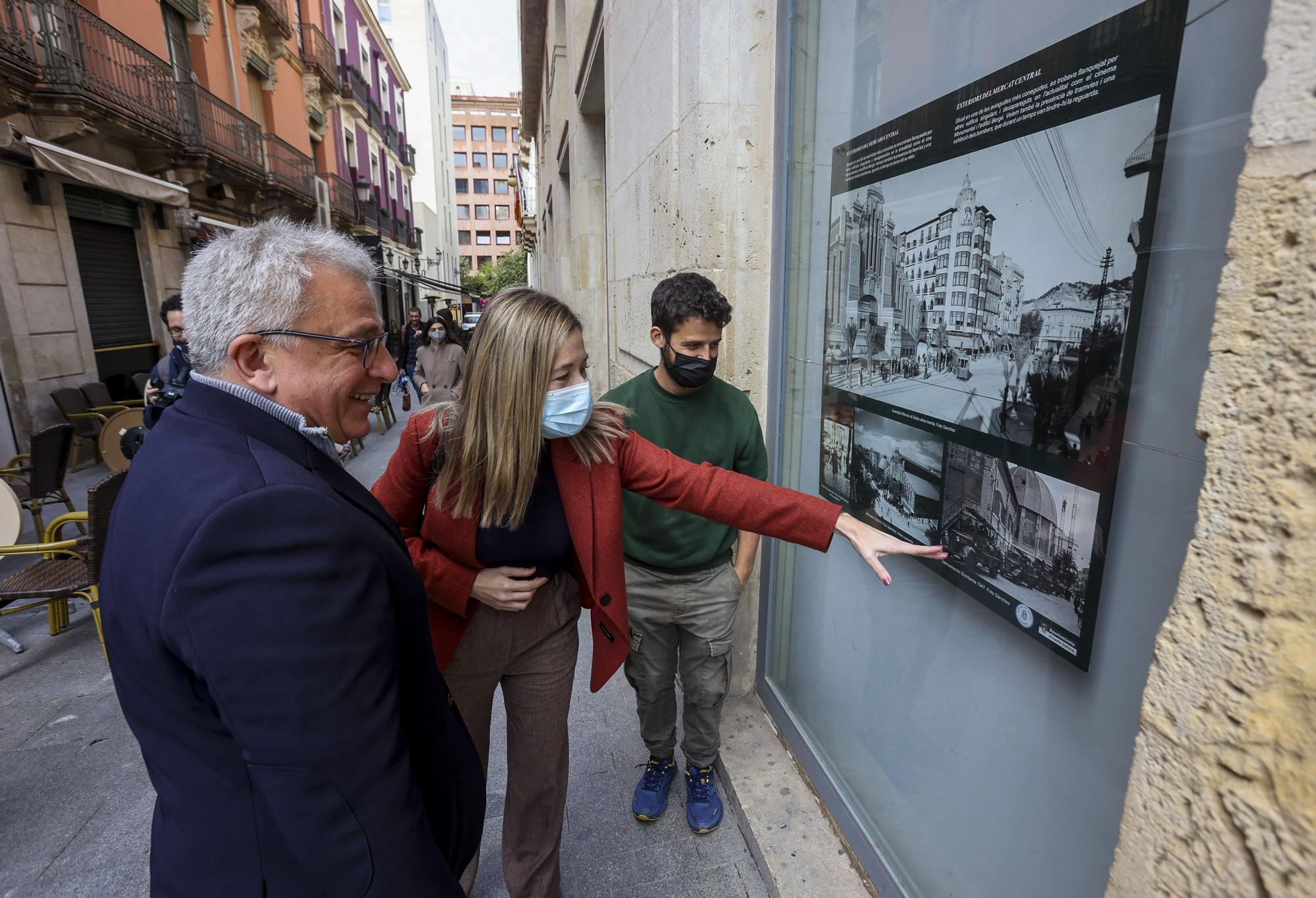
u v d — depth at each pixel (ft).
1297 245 1.85
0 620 12.08
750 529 4.73
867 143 5.39
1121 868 2.56
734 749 7.70
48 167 22.77
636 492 5.06
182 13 37.09
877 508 5.56
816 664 7.11
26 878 6.57
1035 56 3.47
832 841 6.39
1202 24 2.59
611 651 5.29
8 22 22.72
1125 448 3.09
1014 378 3.78
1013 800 4.09
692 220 7.54
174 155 33.65
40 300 24.34
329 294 2.81
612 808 7.23
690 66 7.27
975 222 4.04
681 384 5.84
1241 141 2.45
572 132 23.57
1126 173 2.97
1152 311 2.89
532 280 110.52
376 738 2.53
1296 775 1.91
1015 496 3.84
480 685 5.08
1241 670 2.06
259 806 2.63
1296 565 1.89
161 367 13.04
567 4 23.39
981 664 4.33
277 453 2.67
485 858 6.61
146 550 2.44
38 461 13.73
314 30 61.98
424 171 147.74
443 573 4.74
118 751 8.46
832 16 5.92
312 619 2.38
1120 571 3.16
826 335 6.34
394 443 28.91
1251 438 2.02
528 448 4.28
